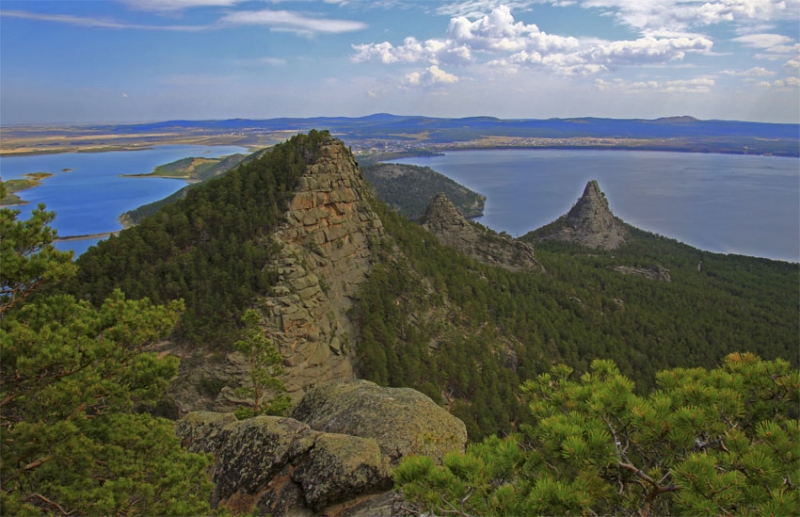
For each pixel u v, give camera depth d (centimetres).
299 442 2038
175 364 2025
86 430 1819
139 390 1989
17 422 1794
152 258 4875
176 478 1784
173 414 4059
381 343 5519
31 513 1494
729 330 10125
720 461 1227
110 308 2038
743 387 1447
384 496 1852
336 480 1852
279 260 4956
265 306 4581
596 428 1214
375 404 2375
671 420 1237
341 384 2738
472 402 5397
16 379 1775
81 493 1634
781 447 1139
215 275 4750
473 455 1270
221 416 2469
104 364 1927
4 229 1938
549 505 1133
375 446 1986
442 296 6812
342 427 2262
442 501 1227
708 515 1029
